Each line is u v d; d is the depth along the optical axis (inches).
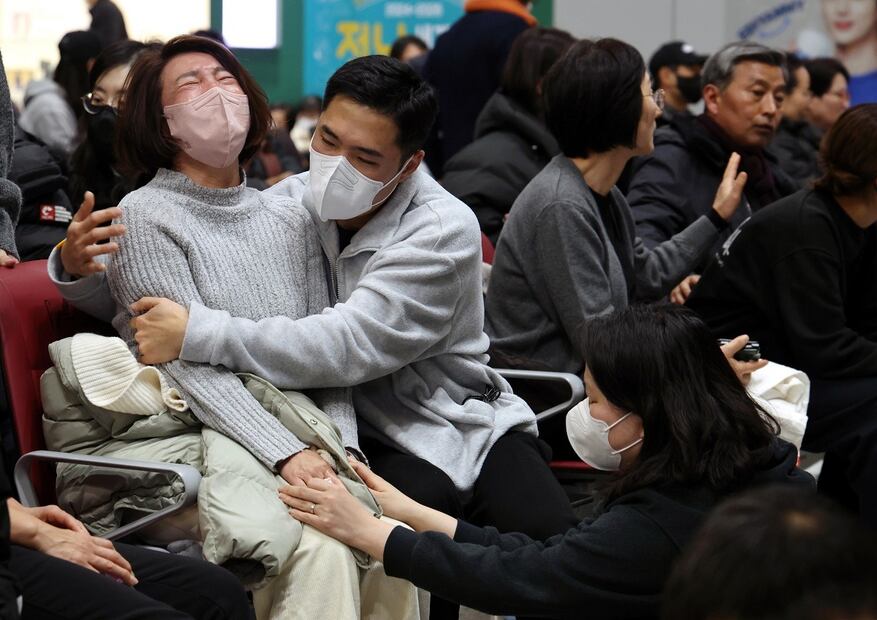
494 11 186.9
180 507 81.0
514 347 120.0
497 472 97.9
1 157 104.0
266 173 221.6
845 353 126.7
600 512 79.3
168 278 89.0
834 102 243.9
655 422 76.6
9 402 88.0
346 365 92.4
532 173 154.5
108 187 125.6
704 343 77.5
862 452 124.6
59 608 69.9
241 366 89.0
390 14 297.3
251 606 82.7
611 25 295.3
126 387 85.4
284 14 297.4
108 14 255.0
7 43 292.0
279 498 83.7
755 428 76.5
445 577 77.9
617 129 118.3
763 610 38.3
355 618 81.1
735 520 40.0
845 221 128.7
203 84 92.3
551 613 76.2
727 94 156.3
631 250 127.5
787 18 292.2
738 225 153.6
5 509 63.9
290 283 95.1
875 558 37.7
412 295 95.8
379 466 96.9
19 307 90.5
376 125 94.0
